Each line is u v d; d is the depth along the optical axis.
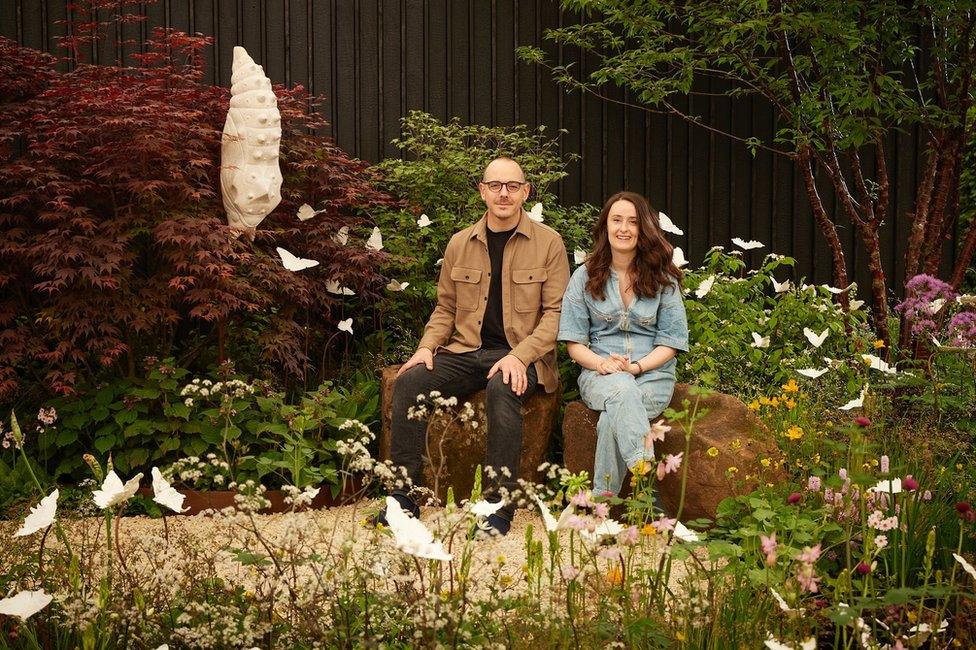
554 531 2.42
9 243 4.75
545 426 4.71
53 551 2.76
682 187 7.18
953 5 5.71
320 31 6.80
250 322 5.73
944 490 3.55
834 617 2.17
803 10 6.00
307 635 2.44
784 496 3.39
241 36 6.72
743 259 7.23
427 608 2.34
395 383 4.49
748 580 2.62
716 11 5.94
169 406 4.77
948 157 6.08
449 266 4.87
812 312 5.41
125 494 2.24
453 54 6.94
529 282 4.70
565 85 7.04
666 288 4.50
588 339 4.64
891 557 3.04
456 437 4.64
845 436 3.90
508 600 2.64
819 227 7.25
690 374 5.18
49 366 5.01
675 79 6.55
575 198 7.09
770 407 4.05
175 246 5.06
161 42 6.16
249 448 4.92
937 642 2.46
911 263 6.21
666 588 2.62
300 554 2.60
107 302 4.89
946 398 4.59
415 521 2.03
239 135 5.18
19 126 5.21
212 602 2.60
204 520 4.39
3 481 4.52
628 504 2.71
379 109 6.88
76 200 5.16
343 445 2.93
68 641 2.48
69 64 6.57
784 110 6.18
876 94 5.88
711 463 3.96
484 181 4.70
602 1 6.16
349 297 6.22
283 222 5.68
